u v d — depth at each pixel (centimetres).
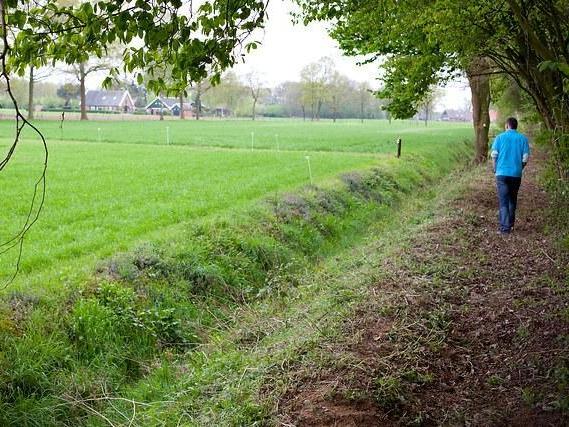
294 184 1920
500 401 500
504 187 1127
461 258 896
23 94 8744
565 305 673
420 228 1145
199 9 460
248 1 464
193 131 6034
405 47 1789
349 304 708
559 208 1116
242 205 1446
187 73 480
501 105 2855
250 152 3312
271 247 1155
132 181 1955
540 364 544
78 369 677
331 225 1443
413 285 748
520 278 803
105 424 605
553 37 827
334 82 12294
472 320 655
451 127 8656
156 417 579
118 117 9838
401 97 2077
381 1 948
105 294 808
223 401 543
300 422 470
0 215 1334
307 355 574
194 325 848
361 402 489
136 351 760
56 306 751
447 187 2028
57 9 449
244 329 811
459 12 945
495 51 1104
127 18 426
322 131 6625
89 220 1303
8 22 429
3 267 917
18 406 593
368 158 2942
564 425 450
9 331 678
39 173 2105
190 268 967
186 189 1786
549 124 1004
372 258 983
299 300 902
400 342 589
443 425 471
